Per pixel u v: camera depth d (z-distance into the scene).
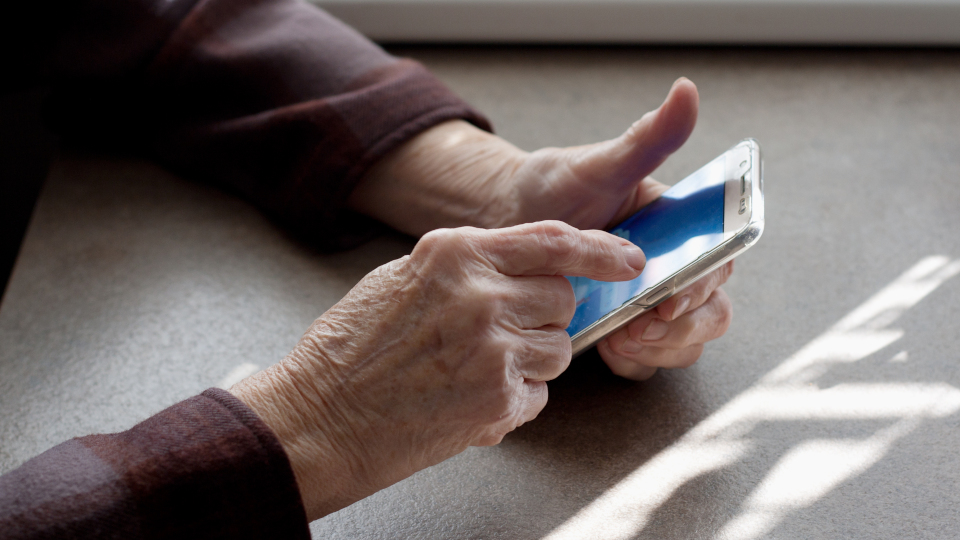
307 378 0.45
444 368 0.43
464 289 0.42
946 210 0.78
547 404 0.59
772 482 0.51
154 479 0.38
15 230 1.17
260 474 0.40
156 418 0.42
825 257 0.73
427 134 0.73
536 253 0.44
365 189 0.75
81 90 0.87
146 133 0.89
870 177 0.83
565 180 0.62
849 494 0.50
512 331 0.43
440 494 0.52
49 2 0.83
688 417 0.57
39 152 1.19
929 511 0.49
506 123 0.96
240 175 0.81
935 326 0.64
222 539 0.40
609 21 1.06
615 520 0.50
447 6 1.07
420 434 0.45
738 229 0.46
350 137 0.72
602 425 0.57
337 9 1.08
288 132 0.75
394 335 0.44
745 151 0.53
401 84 0.75
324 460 0.44
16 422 0.60
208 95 0.83
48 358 0.66
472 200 0.69
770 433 0.55
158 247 0.79
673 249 0.52
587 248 0.45
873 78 1.01
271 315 0.70
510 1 1.06
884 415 0.56
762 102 0.97
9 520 0.36
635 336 0.54
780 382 0.60
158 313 0.70
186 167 0.87
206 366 0.65
